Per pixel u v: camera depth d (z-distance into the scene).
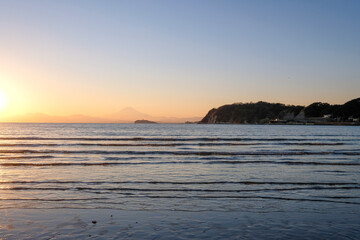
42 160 19.23
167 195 10.27
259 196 10.21
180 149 27.28
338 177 13.60
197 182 12.41
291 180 12.88
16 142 33.69
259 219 7.86
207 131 74.38
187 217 8.00
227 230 7.06
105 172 14.77
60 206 8.94
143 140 38.25
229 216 8.09
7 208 8.69
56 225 7.35
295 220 7.79
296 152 24.20
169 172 14.86
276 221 7.71
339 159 20.27
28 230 7.01
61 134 52.91
